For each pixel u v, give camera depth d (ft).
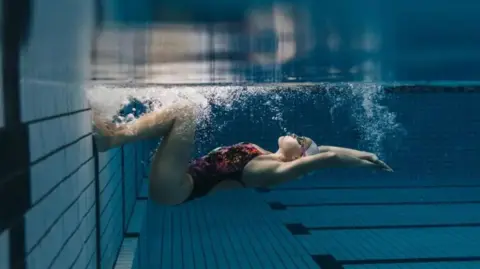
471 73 19.89
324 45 16.46
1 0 4.23
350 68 17.69
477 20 16.74
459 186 28.17
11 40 4.44
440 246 17.22
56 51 6.25
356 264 15.52
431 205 23.81
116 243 12.89
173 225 20.68
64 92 6.64
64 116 6.54
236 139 28.91
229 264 15.67
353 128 29.91
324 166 9.30
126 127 9.11
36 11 5.34
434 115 29.66
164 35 14.32
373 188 28.12
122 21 12.92
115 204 12.92
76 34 7.91
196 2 14.35
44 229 5.26
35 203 4.93
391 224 20.34
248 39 15.48
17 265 4.31
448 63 18.90
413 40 17.31
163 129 9.20
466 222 20.52
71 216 6.80
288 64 16.98
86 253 8.09
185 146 9.13
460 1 15.96
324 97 28.30
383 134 29.81
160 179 8.93
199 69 16.02
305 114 29.19
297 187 28.81
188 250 17.19
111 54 11.82
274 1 15.10
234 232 19.48
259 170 9.55
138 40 13.87
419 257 16.10
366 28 16.47
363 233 19.06
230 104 27.02
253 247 17.44
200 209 23.50
